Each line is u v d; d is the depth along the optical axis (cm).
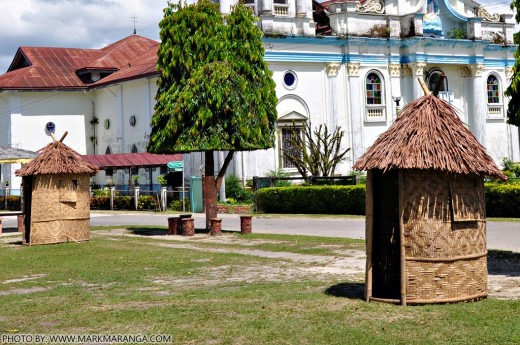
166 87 2259
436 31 4475
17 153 2914
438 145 1017
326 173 3681
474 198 1038
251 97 2220
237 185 3831
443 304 1004
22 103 5072
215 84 2167
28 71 5234
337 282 1256
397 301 1020
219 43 2208
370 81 4303
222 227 2641
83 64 5472
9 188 4959
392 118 4347
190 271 1471
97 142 5269
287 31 4022
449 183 1012
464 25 4609
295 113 4050
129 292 1220
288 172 3934
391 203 1102
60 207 2130
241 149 2227
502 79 4769
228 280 1338
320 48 4125
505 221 2391
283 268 1474
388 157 1018
